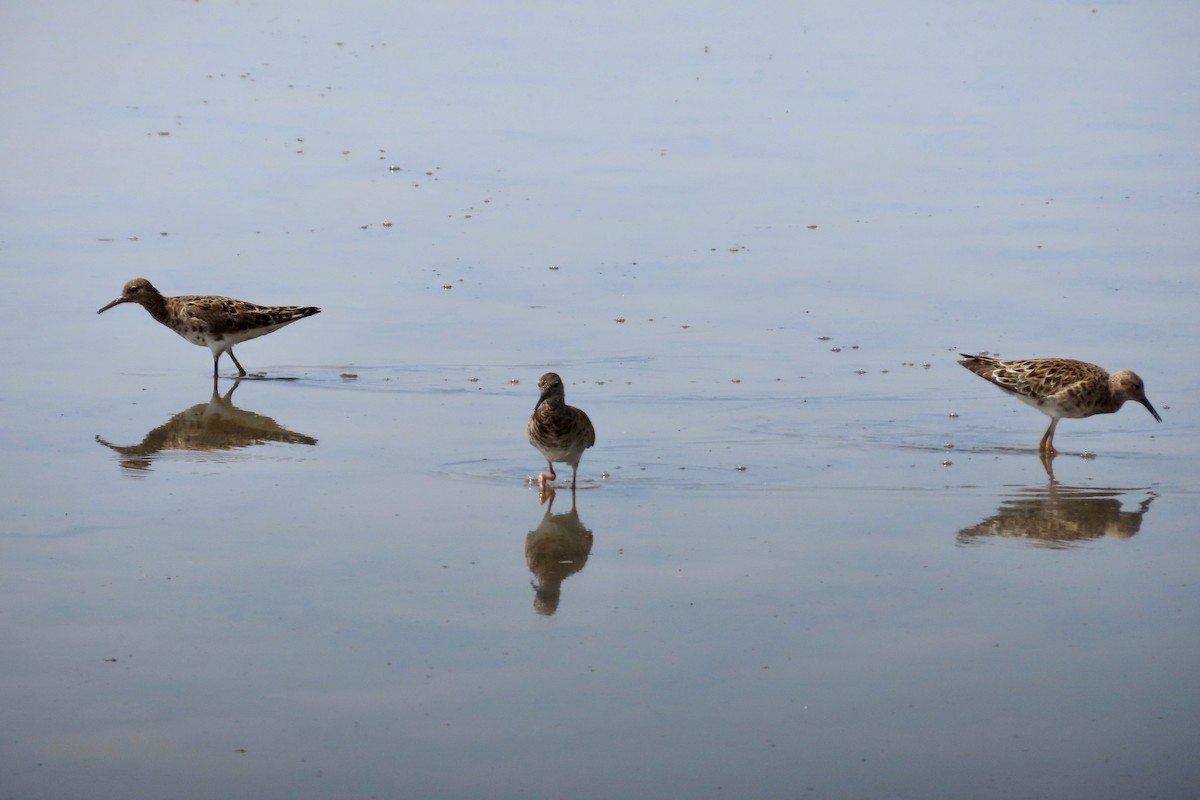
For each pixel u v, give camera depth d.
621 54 35.53
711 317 20.11
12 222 23.53
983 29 39.03
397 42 36.56
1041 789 8.74
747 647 10.67
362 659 10.45
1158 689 9.99
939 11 41.19
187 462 14.91
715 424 16.31
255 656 10.47
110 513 13.34
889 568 12.25
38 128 28.94
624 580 11.97
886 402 17.09
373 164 27.05
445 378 17.97
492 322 19.89
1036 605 11.43
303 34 37.41
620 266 22.17
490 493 14.17
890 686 10.05
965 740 9.33
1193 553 12.55
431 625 11.04
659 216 24.41
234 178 26.09
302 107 30.73
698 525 13.32
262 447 15.49
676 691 10.00
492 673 10.25
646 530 13.17
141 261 21.84
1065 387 15.44
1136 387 15.71
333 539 12.82
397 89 32.19
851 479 14.65
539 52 35.66
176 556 12.33
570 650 10.62
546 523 13.33
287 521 13.25
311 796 8.65
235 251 22.38
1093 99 32.09
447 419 16.53
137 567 12.05
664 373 18.03
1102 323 19.56
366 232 23.48
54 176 26.02
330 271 21.70
